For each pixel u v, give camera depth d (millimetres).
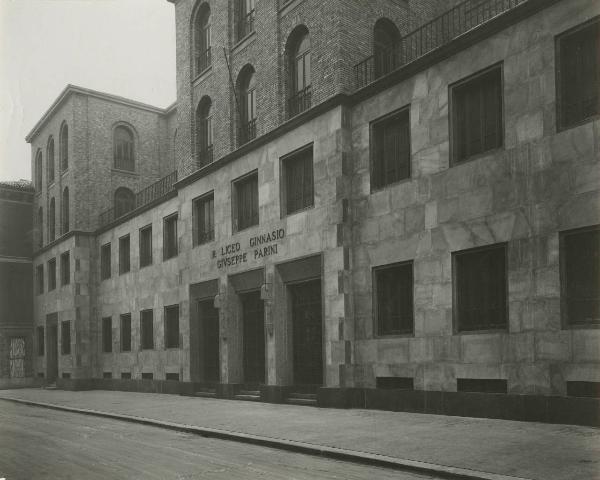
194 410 17578
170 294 27188
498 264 13344
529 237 12406
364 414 14602
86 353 33906
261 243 20281
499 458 8531
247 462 9328
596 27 11812
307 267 18172
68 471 8672
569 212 11758
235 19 23422
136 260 30391
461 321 13969
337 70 17562
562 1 12227
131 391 29812
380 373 15750
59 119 38125
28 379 41125
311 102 18719
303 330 18875
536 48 12633
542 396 11883
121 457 9914
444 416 13609
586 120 11688
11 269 41875
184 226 25297
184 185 25391
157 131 38469
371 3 18703
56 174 38312
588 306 11516
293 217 18781
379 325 16125
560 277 11820
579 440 9695
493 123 13781
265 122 20797
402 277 15648
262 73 21094
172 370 26641
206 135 25422
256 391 21047
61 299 36438
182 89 26281
